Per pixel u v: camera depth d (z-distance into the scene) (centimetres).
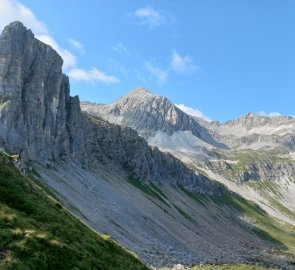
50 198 5934
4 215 4453
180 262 13562
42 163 17225
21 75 17762
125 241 13288
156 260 12512
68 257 4353
